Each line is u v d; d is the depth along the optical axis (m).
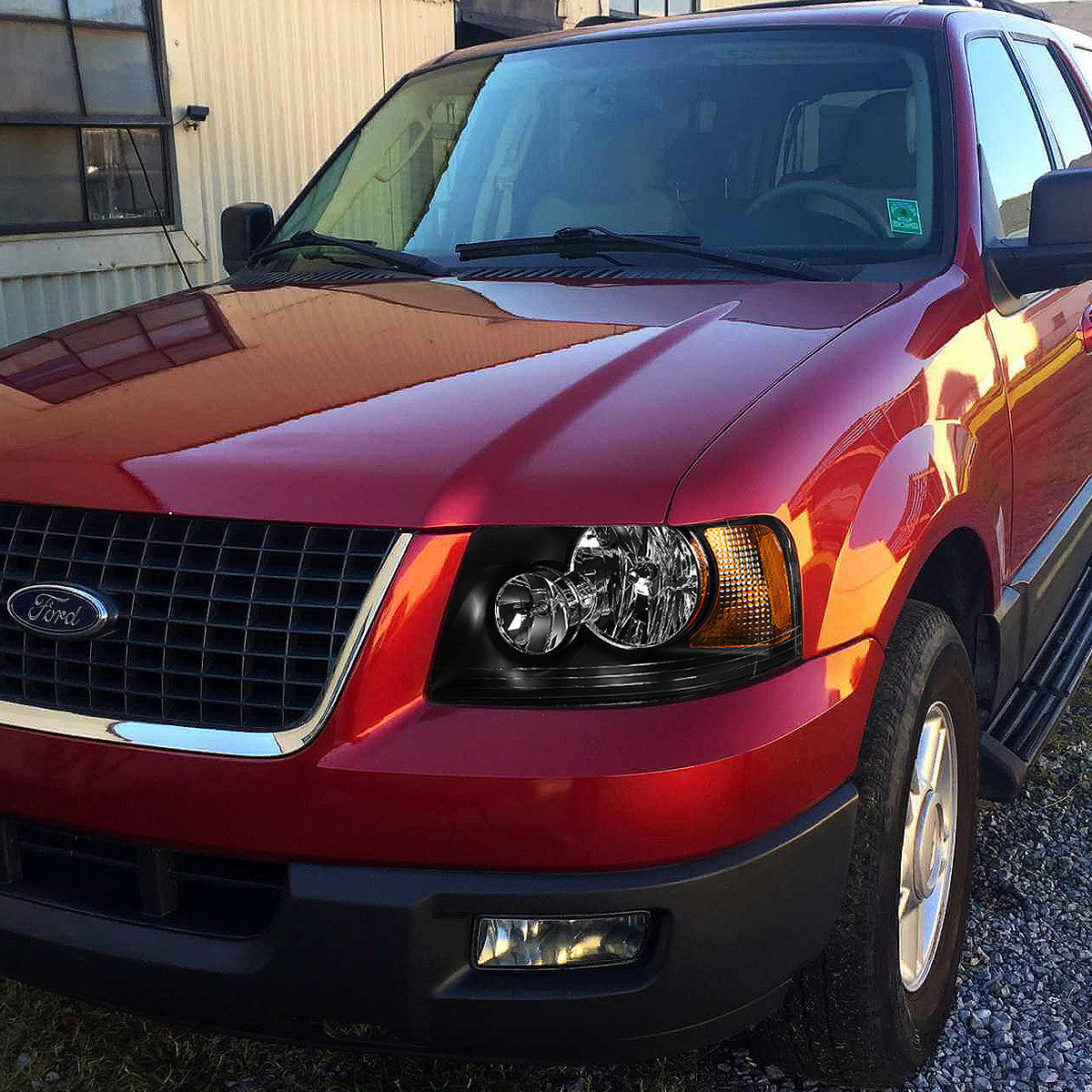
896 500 2.13
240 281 3.16
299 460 1.88
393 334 2.40
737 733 1.79
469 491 1.80
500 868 1.75
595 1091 2.32
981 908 2.95
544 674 1.78
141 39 7.92
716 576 1.82
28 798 1.91
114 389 2.22
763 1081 2.36
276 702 1.80
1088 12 19.67
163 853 1.87
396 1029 1.81
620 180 3.09
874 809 2.07
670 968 1.80
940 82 3.03
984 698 2.94
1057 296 3.33
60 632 1.88
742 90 3.14
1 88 7.07
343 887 1.76
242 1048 2.43
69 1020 2.49
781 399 2.04
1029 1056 2.46
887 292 2.60
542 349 2.24
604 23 3.75
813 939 1.97
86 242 7.65
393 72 10.20
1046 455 3.19
